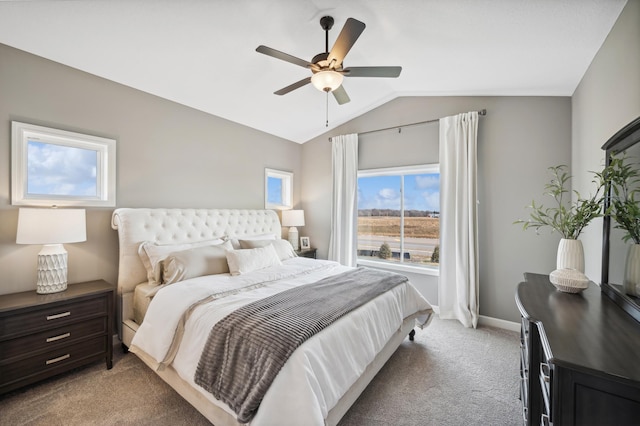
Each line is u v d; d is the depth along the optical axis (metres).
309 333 1.46
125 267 2.57
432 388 2.07
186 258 2.50
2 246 2.15
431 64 2.73
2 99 2.14
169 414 1.76
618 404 0.84
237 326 1.55
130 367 2.30
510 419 1.77
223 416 1.46
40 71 2.31
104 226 2.67
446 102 3.55
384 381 2.15
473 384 2.12
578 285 1.63
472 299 3.18
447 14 1.93
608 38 1.89
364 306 1.99
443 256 3.45
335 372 1.49
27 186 2.31
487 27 2.00
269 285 2.37
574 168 2.73
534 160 3.02
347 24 1.63
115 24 2.05
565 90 2.78
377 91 3.66
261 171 4.34
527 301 1.53
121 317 2.56
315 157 4.87
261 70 2.83
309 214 4.95
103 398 1.91
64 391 1.97
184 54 2.47
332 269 3.03
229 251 2.75
